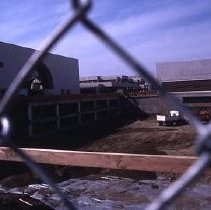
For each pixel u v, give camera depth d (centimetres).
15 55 4544
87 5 122
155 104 5312
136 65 131
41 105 3762
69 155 516
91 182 1753
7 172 1908
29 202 983
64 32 127
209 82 5209
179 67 6159
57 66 5522
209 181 1440
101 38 128
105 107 5197
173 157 444
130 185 1670
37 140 3597
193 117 132
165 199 117
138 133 3888
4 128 167
